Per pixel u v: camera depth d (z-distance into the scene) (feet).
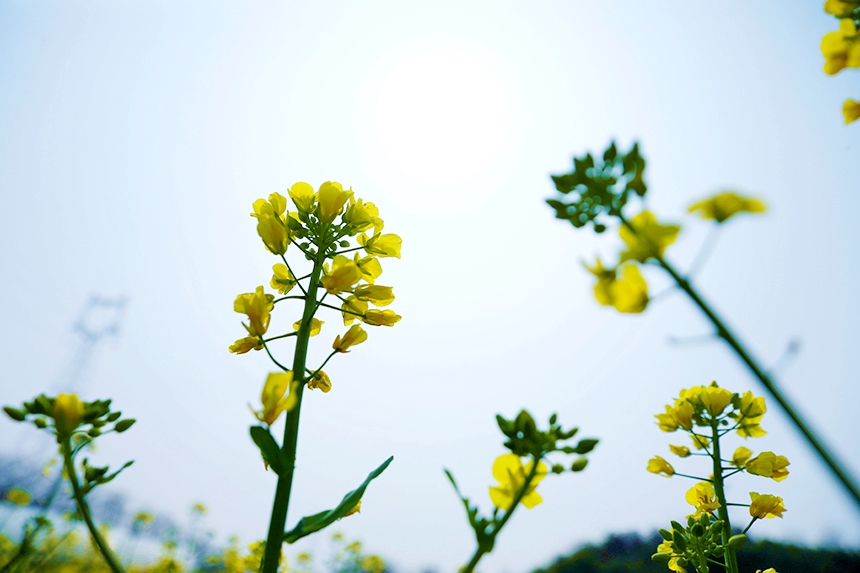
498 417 0.60
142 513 2.96
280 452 0.66
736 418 1.00
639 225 0.51
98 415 0.69
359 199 0.94
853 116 0.66
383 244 0.96
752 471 0.95
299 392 0.75
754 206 0.47
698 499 1.07
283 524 0.66
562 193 0.56
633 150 0.55
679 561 1.04
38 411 0.67
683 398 1.07
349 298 0.87
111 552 0.64
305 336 0.81
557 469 0.58
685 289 0.49
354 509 0.80
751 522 0.93
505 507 0.58
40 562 1.32
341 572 3.12
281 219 0.90
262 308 0.77
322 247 0.89
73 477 0.66
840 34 0.65
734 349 0.47
